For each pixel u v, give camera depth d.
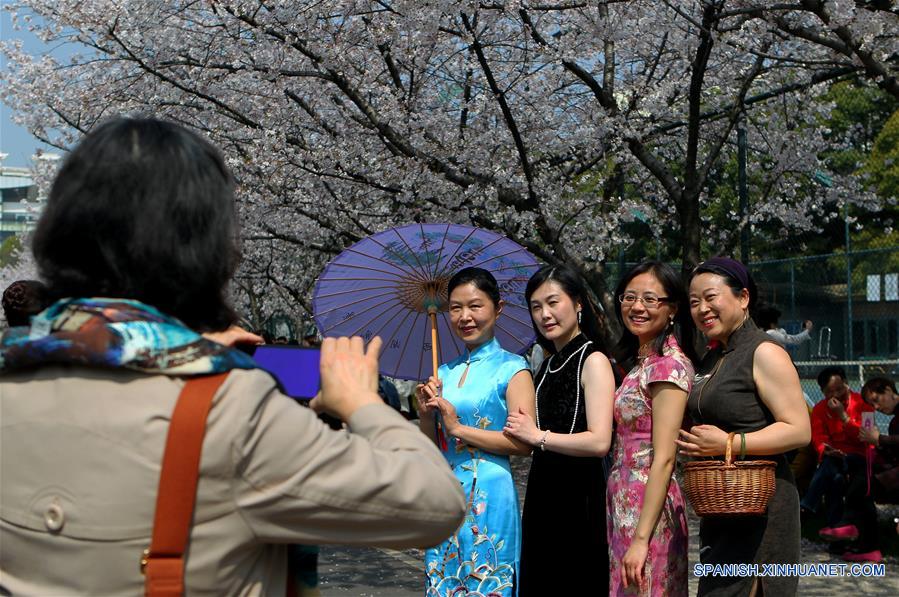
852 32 7.83
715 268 3.52
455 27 9.12
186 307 1.42
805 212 13.18
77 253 1.38
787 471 3.38
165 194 1.38
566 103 11.12
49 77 10.48
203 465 1.27
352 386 1.47
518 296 4.53
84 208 1.37
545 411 3.99
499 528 3.88
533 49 9.81
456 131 10.50
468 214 10.09
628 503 3.59
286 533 1.32
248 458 1.29
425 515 1.35
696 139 9.16
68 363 1.34
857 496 7.11
